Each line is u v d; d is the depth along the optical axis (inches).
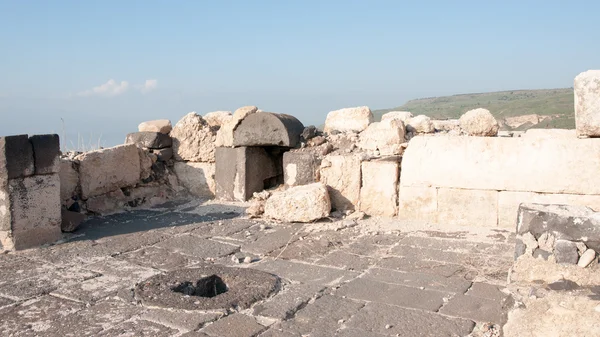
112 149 332.5
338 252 236.7
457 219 290.2
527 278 164.1
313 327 156.5
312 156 325.7
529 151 276.2
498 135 354.9
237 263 223.0
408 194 300.0
